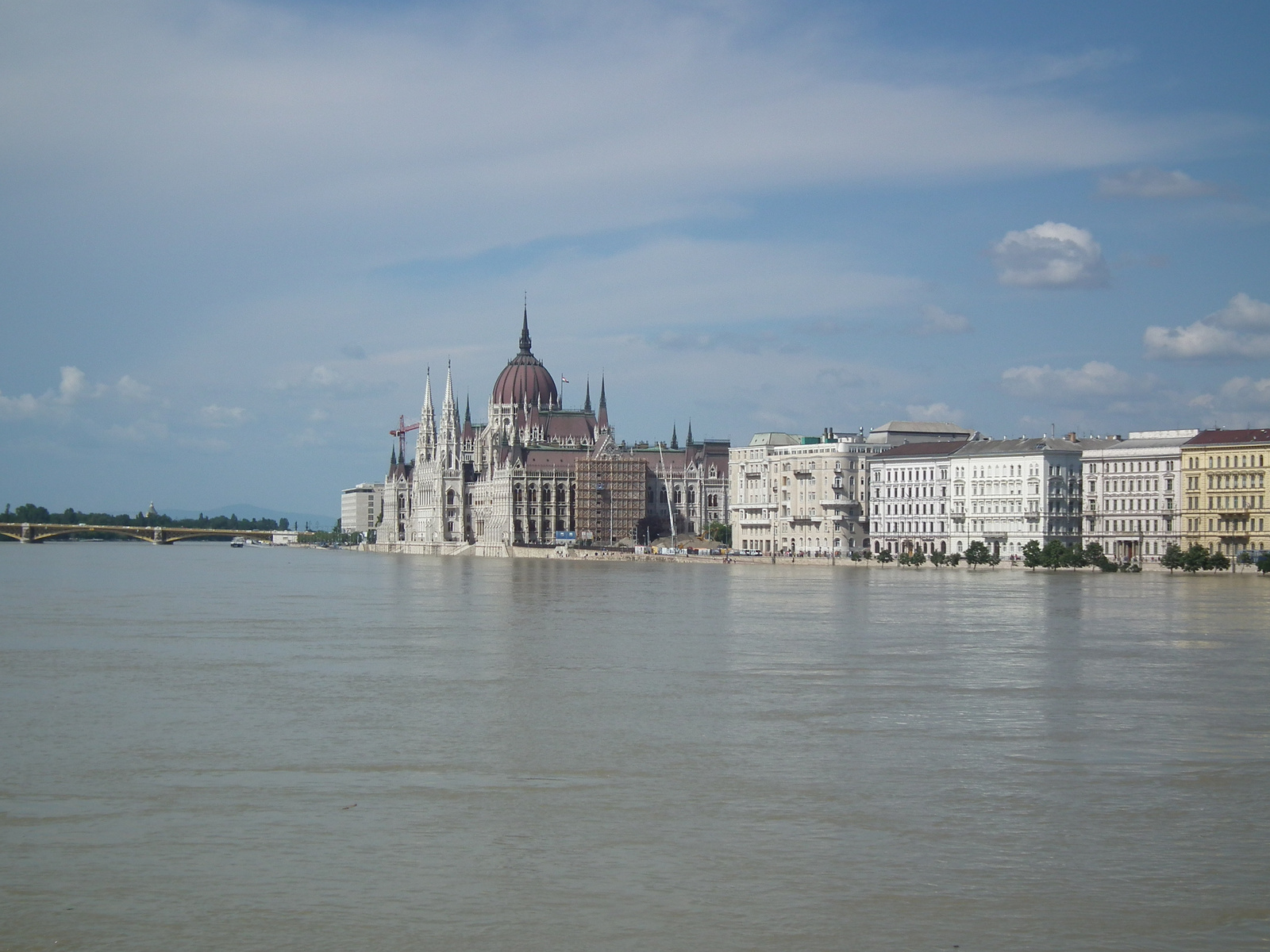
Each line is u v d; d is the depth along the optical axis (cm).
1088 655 13375
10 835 6631
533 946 5266
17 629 16538
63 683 11450
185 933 5388
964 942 5309
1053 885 5934
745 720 9588
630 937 5353
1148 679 11656
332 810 7100
